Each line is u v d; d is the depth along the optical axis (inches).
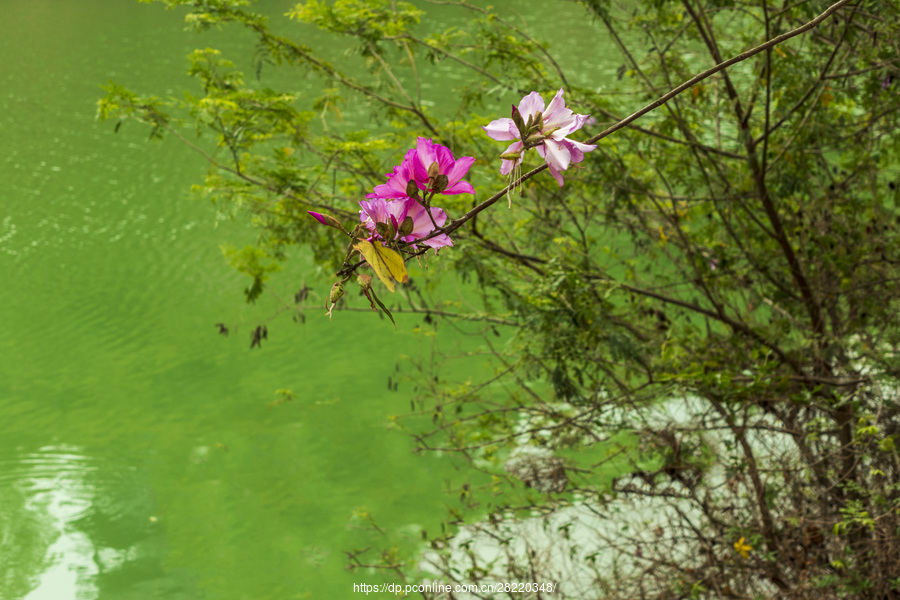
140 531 366.6
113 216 668.7
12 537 363.3
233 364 498.9
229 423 443.8
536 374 231.6
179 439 432.5
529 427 273.1
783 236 227.8
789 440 218.5
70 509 386.6
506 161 56.8
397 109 245.6
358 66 837.2
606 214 246.2
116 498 390.9
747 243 238.2
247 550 352.2
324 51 928.9
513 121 56.1
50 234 641.0
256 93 219.8
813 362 228.1
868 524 187.3
